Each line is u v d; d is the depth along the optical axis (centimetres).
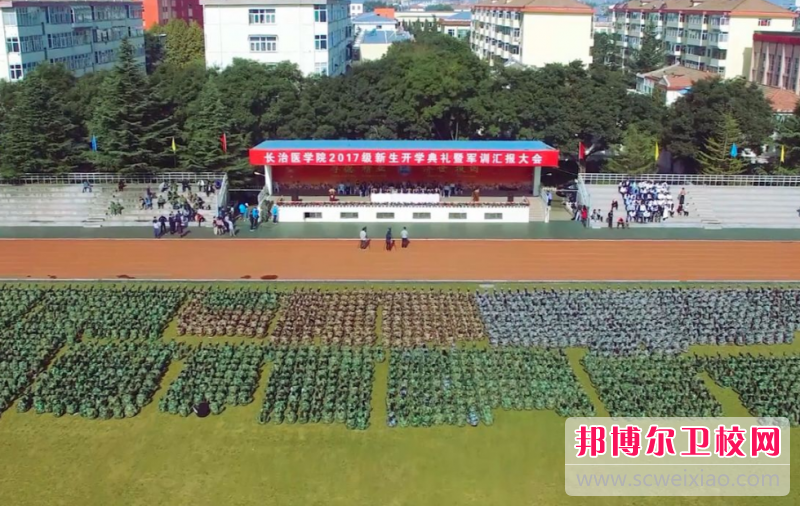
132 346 3831
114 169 6600
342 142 6588
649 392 3403
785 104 8781
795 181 6594
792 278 4875
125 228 5947
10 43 8612
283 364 3644
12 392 3416
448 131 7894
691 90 7469
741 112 7050
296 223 6125
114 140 6419
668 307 4306
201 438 3127
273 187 6662
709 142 7031
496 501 2766
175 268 5019
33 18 9000
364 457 3005
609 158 7556
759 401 3344
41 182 6512
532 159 6209
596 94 7331
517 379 3509
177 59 13312
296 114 7331
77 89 7356
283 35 9469
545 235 5797
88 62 10619
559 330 3969
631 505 2755
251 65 7581
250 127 7281
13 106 6869
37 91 6538
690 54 13138
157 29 14250
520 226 6053
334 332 3991
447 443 3094
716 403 3325
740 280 4831
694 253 5369
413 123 7488
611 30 19238
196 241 5616
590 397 3441
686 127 7238
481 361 3659
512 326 4041
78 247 5462
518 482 2870
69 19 9994
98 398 3341
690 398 3359
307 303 4378
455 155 6200
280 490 2820
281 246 5512
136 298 4434
